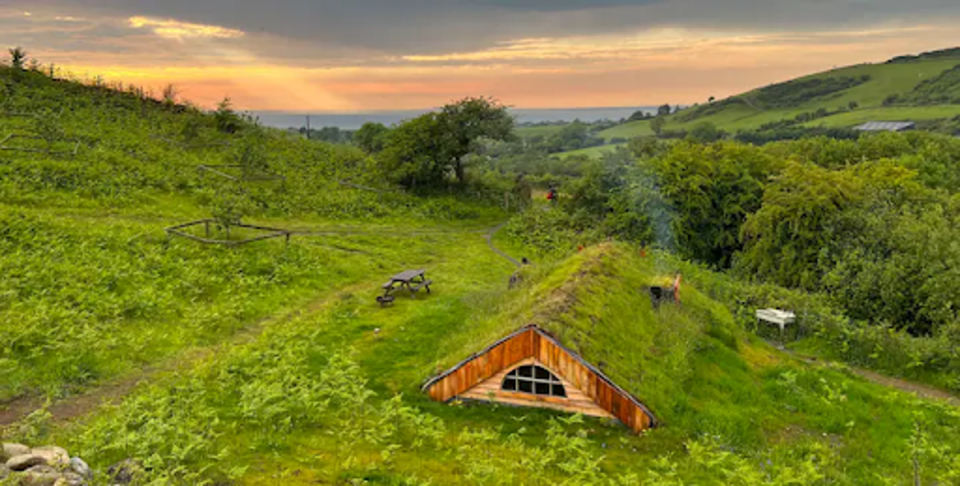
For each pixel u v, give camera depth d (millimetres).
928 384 20438
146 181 38688
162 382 15805
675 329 19469
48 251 23594
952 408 17578
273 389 13758
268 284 26016
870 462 14305
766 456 13898
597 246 25016
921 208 34750
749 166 46062
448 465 11594
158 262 25250
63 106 48219
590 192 47562
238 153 50344
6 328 16609
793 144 66812
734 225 43094
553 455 11641
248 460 10906
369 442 12203
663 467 12391
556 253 38406
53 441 11648
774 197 36438
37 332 16781
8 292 18953
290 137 64375
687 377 17000
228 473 10039
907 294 26594
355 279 29625
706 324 21672
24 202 30172
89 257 23969
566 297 17188
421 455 11969
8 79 49156
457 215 52062
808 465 12273
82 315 18922
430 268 33469
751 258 36312
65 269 22062
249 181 45219
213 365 16547
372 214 46438
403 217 47812
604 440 13602
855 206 34219
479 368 15242
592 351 15031
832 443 15297
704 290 27703
